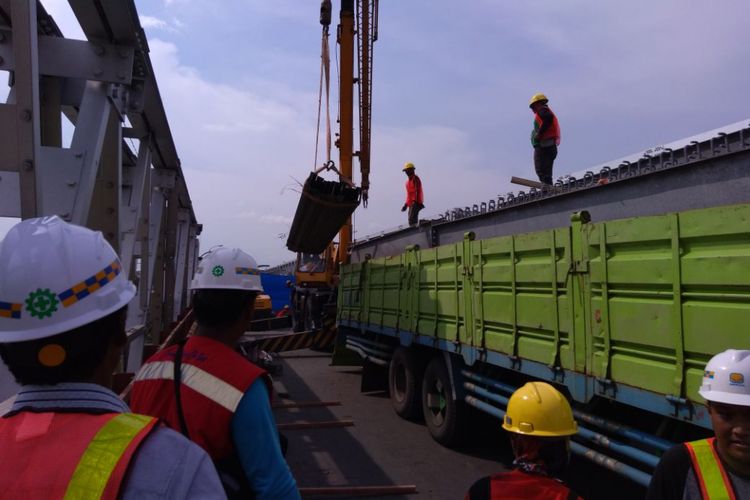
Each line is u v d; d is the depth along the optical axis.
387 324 8.70
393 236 10.78
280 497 1.78
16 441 1.04
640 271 3.70
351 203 9.39
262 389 1.86
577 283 4.35
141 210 6.52
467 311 6.12
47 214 3.54
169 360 1.97
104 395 1.15
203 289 2.08
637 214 4.96
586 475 5.65
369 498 5.13
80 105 4.36
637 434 3.79
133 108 4.57
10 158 2.75
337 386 10.59
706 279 3.20
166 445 1.07
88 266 1.18
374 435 7.19
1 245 1.17
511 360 5.27
